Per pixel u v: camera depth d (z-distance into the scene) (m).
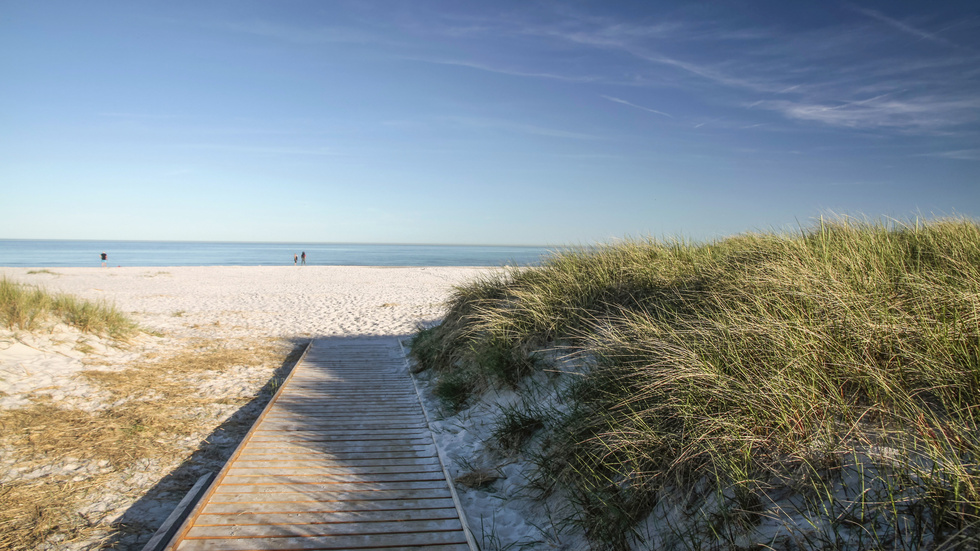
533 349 5.28
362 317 13.84
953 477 1.97
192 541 2.99
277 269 34.06
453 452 4.45
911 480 2.11
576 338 4.93
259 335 11.08
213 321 12.79
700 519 2.53
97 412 5.78
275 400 5.82
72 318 8.80
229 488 3.65
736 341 3.40
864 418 2.65
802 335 3.14
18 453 4.61
